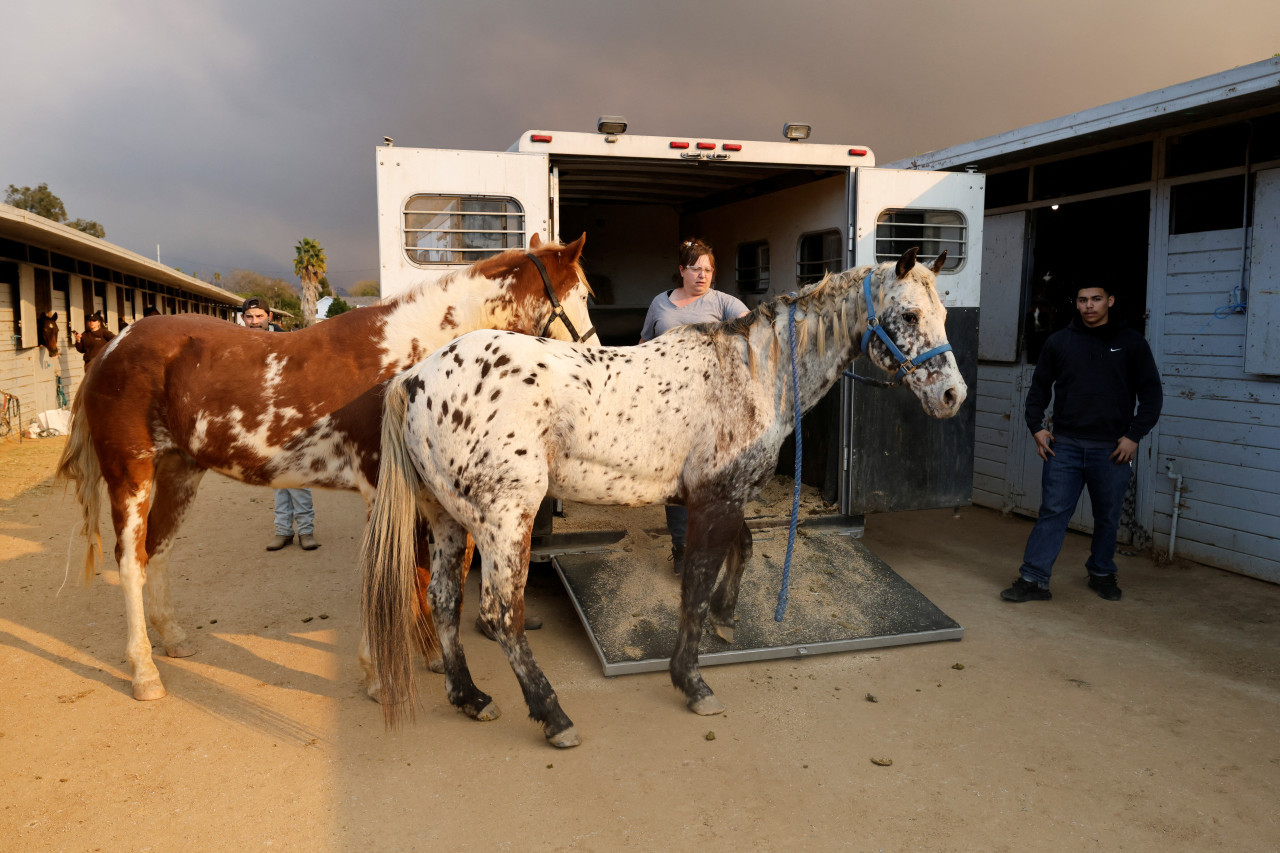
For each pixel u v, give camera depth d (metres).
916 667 3.54
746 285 6.26
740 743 2.88
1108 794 2.58
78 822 2.40
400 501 2.74
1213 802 2.54
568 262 3.41
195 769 2.70
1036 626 4.04
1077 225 5.65
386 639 2.67
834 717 3.08
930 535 5.79
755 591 3.99
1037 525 4.45
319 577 4.80
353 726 3.00
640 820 2.42
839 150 4.55
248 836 2.34
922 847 2.30
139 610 3.20
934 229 4.78
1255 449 4.66
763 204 5.82
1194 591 4.54
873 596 4.04
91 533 3.35
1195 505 5.01
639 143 4.24
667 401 2.90
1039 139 5.12
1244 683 3.40
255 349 3.02
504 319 3.31
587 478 2.87
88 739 2.89
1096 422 4.29
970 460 4.91
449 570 3.05
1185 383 5.01
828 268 5.10
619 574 4.08
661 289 7.27
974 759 2.78
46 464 8.44
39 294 11.27
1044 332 5.95
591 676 3.45
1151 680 3.42
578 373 2.81
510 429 2.68
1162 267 5.10
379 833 2.35
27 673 3.45
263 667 3.53
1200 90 4.21
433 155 3.91
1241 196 4.62
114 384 3.03
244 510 6.59
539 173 4.05
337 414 3.05
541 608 4.28
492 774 2.67
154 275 17.61
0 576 4.78
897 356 3.00
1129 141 5.25
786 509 4.91
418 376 2.78
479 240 4.05
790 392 3.12
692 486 3.00
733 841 2.32
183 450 3.15
